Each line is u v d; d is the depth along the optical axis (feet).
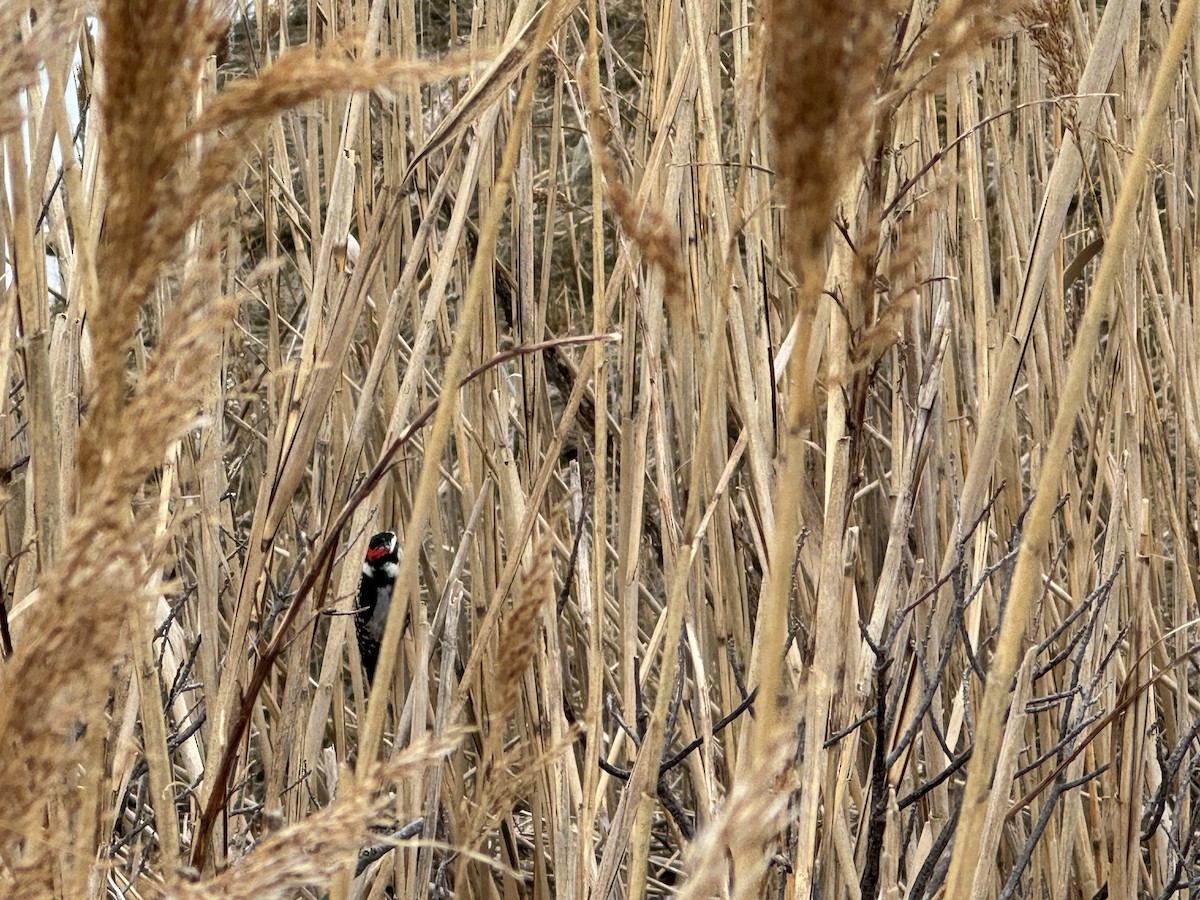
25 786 3.02
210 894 3.40
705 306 7.84
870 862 7.35
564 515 10.38
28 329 4.71
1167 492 9.98
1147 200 9.54
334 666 7.30
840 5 2.81
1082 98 6.61
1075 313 11.21
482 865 9.08
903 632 8.02
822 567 6.21
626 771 7.41
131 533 3.02
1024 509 8.50
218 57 5.61
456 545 11.32
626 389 7.83
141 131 2.87
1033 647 6.41
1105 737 9.23
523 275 8.49
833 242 6.44
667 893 11.09
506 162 4.51
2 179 5.76
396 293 6.98
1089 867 9.11
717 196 7.11
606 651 10.98
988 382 8.14
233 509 9.43
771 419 7.30
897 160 8.00
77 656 2.99
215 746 6.17
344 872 5.26
